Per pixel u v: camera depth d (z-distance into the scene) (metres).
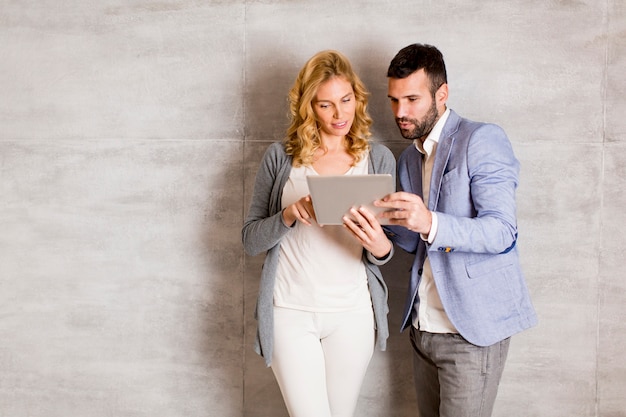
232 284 2.44
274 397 2.45
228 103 2.37
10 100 2.50
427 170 1.89
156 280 2.48
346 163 1.94
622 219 2.24
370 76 2.29
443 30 2.24
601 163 2.23
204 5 2.35
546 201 2.26
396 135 2.30
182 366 2.50
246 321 2.44
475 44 2.23
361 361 1.92
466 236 1.60
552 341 2.30
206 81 2.38
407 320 1.95
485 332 1.73
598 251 2.26
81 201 2.49
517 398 2.35
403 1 2.25
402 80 1.77
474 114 2.26
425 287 1.87
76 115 2.46
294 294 1.89
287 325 1.89
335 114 1.84
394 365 2.39
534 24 2.21
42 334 2.56
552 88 2.22
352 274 1.90
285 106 2.34
